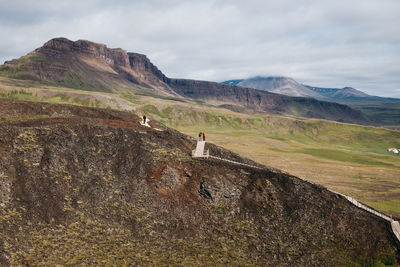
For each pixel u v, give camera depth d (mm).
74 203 39781
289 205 48719
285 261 40500
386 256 42812
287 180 52812
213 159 55969
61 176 42125
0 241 31312
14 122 53969
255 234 43844
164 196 45469
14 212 34969
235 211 46562
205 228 43188
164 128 74062
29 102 72250
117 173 46688
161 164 49750
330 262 41531
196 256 37750
